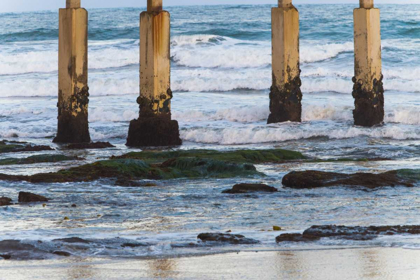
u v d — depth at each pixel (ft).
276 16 184.96
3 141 168.76
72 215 78.84
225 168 115.14
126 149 163.12
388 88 251.19
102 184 104.68
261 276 46.11
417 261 49.44
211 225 71.77
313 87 254.88
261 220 74.49
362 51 181.88
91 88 272.10
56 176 108.47
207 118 208.74
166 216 77.77
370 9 180.86
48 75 315.78
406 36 366.63
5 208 83.20
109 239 60.54
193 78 272.31
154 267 49.44
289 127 180.04
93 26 462.19
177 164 116.88
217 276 46.32
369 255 52.13
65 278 46.01
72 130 173.17
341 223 71.46
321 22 409.28
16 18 588.91
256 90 264.31
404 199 86.69
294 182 99.09
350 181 98.43
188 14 526.57
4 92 276.82
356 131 174.50
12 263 51.29
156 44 166.40
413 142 164.04
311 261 50.49
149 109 169.27
